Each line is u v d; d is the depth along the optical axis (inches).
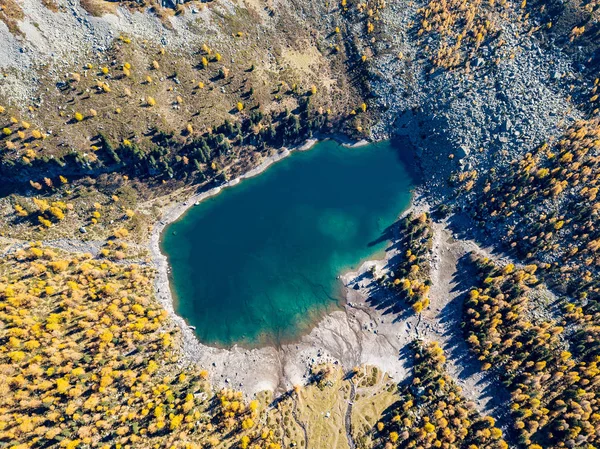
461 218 4360.2
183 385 3280.0
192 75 4384.8
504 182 4192.9
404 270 4001.0
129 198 4143.7
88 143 3902.6
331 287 4045.3
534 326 3494.1
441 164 4628.4
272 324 3791.8
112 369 3112.7
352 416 3294.8
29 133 3737.7
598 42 4443.9
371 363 3602.4
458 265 4104.3
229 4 4640.8
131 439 2810.0
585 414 2999.5
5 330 3026.6
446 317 3821.4
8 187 3831.2
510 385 3361.2
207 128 4355.3
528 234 3946.9
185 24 4409.5
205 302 3880.4
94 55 4001.0
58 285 3425.2
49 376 2935.5
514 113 4411.9
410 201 4635.8
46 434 2689.5
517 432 3174.2
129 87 4077.3
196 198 4446.4
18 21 3757.4
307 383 3464.6
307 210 4539.9
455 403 3304.6
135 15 4207.7
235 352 3612.2
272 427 3161.9
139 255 3969.0
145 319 3464.6
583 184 3836.1
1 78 3698.3
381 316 3873.0
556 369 3280.0
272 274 4097.0
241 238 4303.6
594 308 3452.3
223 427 3063.5
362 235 4389.8
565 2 4638.3
